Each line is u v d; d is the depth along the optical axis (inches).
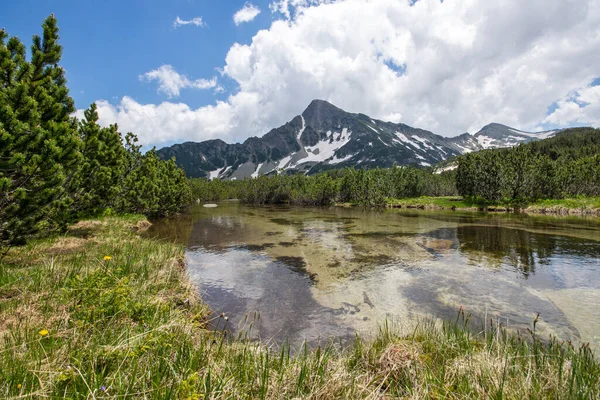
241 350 200.2
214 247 670.5
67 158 374.6
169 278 353.1
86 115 685.9
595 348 242.7
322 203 2475.4
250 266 510.9
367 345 231.6
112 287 218.7
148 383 130.9
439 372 162.9
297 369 165.9
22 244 404.2
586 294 368.5
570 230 853.2
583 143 5428.2
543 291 380.8
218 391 129.3
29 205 340.8
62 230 511.5
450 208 1777.8
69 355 147.3
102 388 116.1
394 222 1107.3
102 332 176.9
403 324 289.9
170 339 171.2
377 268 490.0
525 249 616.7
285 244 696.4
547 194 1752.0
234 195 3666.3
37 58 472.4
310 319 306.8
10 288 254.5
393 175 2647.6
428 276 444.8
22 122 332.8
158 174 1331.2
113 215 951.6
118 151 730.8
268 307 338.6
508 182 1729.8
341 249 635.5
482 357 173.6
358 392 145.8
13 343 159.6
